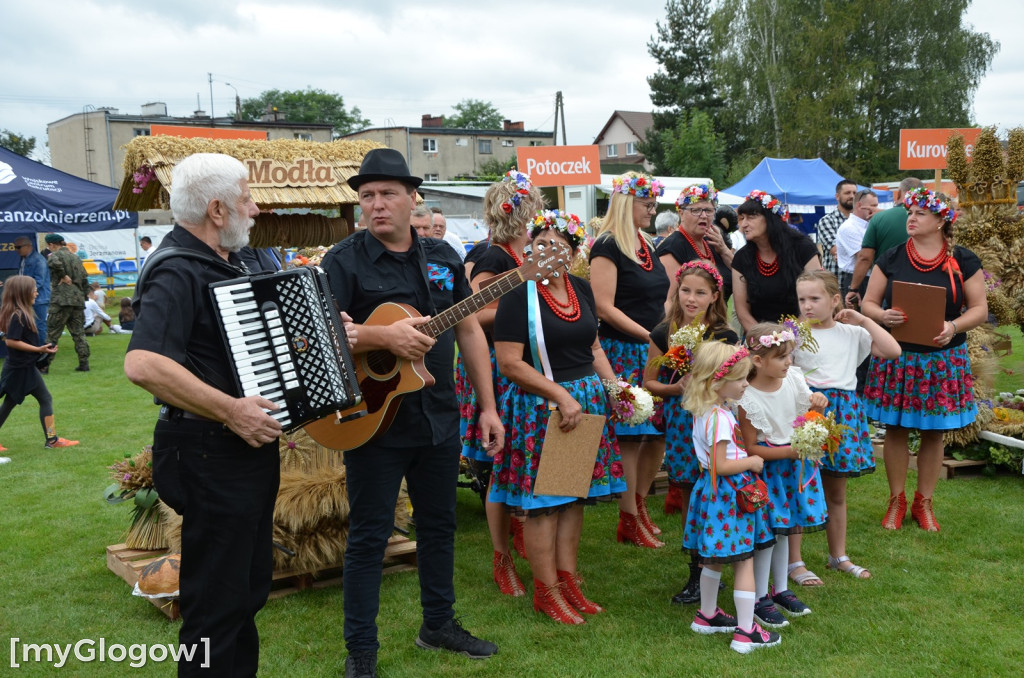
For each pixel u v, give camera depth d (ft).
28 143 202.28
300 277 8.16
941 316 14.32
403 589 13.05
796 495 12.00
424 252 11.12
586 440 11.45
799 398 12.12
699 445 11.40
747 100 117.60
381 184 10.15
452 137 185.57
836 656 10.59
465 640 10.87
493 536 13.03
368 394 9.98
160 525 13.83
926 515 15.14
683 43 144.46
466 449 14.52
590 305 12.32
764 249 15.39
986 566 13.29
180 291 7.78
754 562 11.62
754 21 116.26
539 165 31.07
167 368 7.45
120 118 148.36
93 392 31.81
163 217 109.09
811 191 57.88
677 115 140.15
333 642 11.21
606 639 11.19
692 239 16.53
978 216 20.88
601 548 14.83
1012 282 20.26
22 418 26.94
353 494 10.25
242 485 8.21
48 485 19.16
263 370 8.09
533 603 12.39
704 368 11.35
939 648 10.67
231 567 8.23
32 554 14.66
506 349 11.54
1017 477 18.03
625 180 14.70
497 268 13.79
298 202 15.75
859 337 13.48
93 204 38.91
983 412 18.08
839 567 13.39
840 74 110.93
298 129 165.68
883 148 112.47
